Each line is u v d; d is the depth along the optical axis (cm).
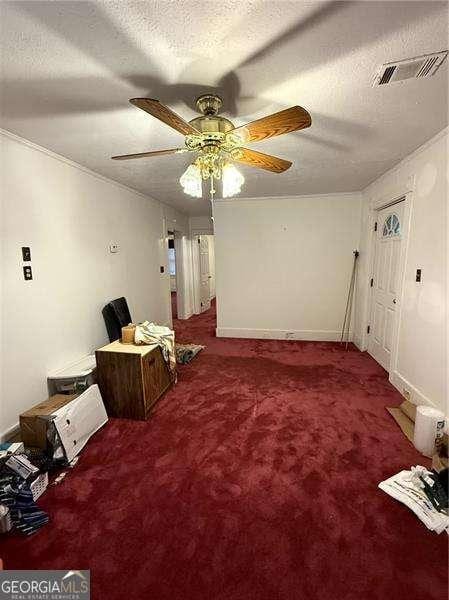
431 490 157
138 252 398
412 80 149
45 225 237
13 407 210
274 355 392
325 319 454
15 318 210
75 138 214
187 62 135
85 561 130
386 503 156
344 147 240
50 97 162
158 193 403
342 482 171
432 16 110
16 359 212
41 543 138
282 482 172
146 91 158
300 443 206
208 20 111
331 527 143
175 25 113
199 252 676
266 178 335
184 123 139
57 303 251
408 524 144
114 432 224
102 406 233
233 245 464
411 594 116
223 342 456
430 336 230
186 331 523
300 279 452
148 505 158
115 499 162
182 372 337
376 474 177
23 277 216
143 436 219
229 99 166
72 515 153
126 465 188
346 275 435
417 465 182
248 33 117
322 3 104
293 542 136
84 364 266
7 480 154
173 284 955
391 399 268
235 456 195
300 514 151
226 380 314
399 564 126
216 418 240
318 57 132
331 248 434
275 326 472
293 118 133
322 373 329
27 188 218
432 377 228
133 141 220
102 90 156
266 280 463
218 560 129
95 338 304
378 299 357
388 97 165
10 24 111
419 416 195
